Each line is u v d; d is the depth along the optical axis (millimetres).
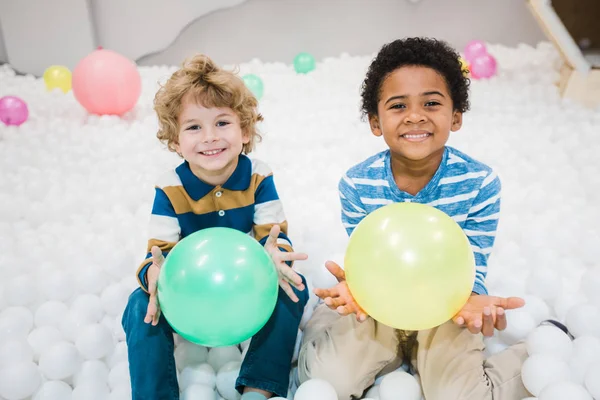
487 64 3600
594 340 1377
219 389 1405
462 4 4531
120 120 3152
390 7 4508
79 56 4148
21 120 3010
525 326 1472
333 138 2816
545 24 3127
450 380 1311
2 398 1318
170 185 1491
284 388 1344
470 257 1251
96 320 1591
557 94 3307
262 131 2854
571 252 1858
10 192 2316
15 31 4070
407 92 1370
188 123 1429
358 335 1361
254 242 1306
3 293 1643
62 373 1380
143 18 4254
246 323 1237
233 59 4594
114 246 1886
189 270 1201
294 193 2234
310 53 4617
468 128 2834
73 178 2434
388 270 1197
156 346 1307
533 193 2109
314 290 1339
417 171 1468
